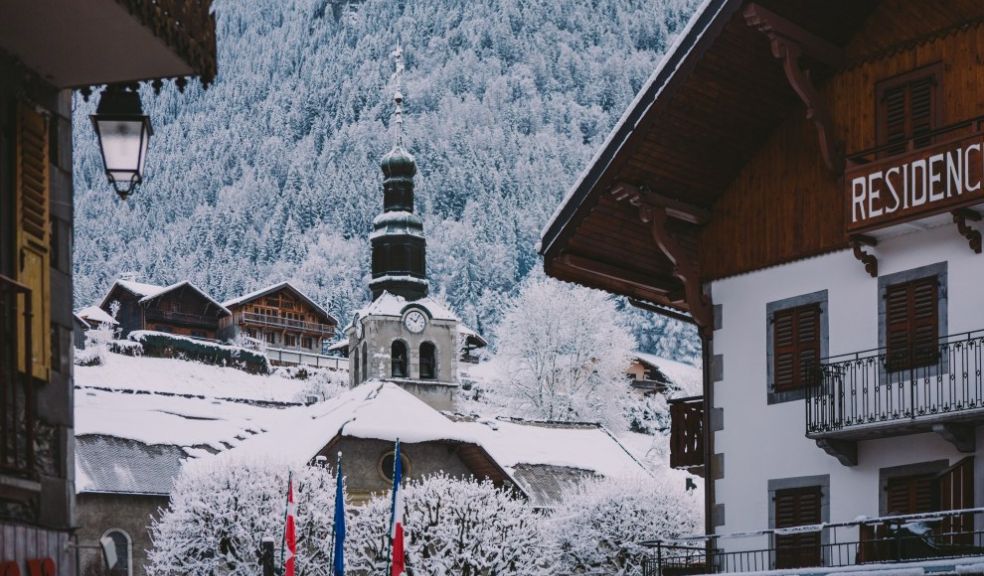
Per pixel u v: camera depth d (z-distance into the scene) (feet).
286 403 264.52
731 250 103.40
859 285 96.43
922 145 93.45
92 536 224.94
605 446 260.62
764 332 101.14
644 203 100.94
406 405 227.40
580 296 349.41
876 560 92.58
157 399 250.98
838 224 97.81
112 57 53.31
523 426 259.80
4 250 51.34
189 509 189.57
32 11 49.90
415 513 184.96
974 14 92.12
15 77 53.06
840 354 96.17
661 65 97.45
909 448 93.45
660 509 177.88
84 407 241.76
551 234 102.12
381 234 314.35
